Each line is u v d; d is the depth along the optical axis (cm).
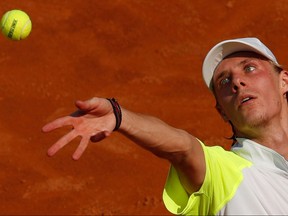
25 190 4850
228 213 1428
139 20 6588
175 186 1499
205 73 1712
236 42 1656
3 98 5719
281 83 1688
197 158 1438
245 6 6688
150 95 5797
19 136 5322
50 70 6047
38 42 6322
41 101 5728
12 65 6078
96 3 6769
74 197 4766
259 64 1656
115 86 5919
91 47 6309
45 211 4662
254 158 1535
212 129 5412
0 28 2912
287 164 1534
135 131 1345
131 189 4800
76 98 5791
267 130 1620
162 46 6322
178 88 5856
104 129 1287
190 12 6662
